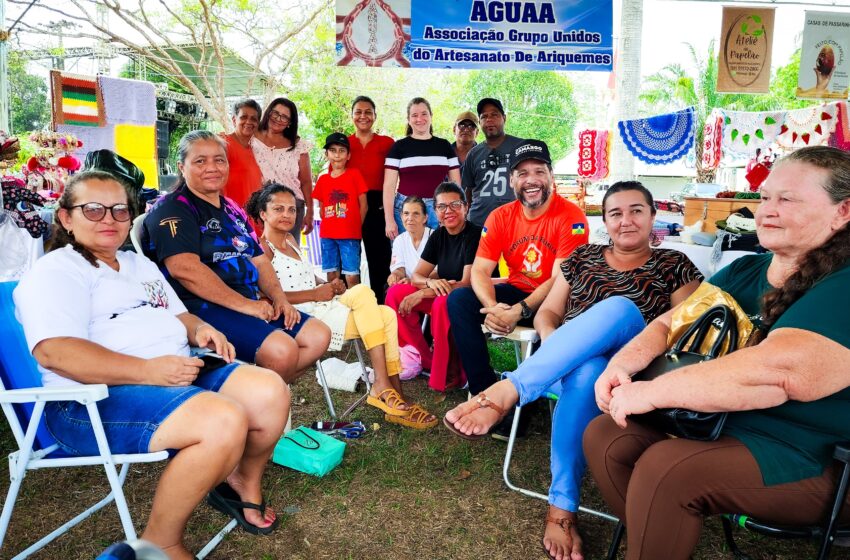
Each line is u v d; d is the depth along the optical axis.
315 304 3.67
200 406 1.85
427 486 2.73
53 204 4.70
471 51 6.09
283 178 5.30
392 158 5.50
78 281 1.99
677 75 20.38
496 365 4.41
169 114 15.31
